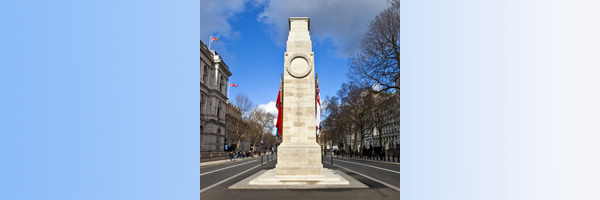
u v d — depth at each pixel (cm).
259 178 1692
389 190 1430
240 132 9731
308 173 1748
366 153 7550
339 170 2775
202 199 1230
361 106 6525
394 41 3544
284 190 1445
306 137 1814
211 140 8231
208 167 3716
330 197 1261
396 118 5338
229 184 1702
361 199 1217
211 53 8556
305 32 1966
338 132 9681
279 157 1777
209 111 8369
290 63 1906
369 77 3794
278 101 2188
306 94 1866
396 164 4053
